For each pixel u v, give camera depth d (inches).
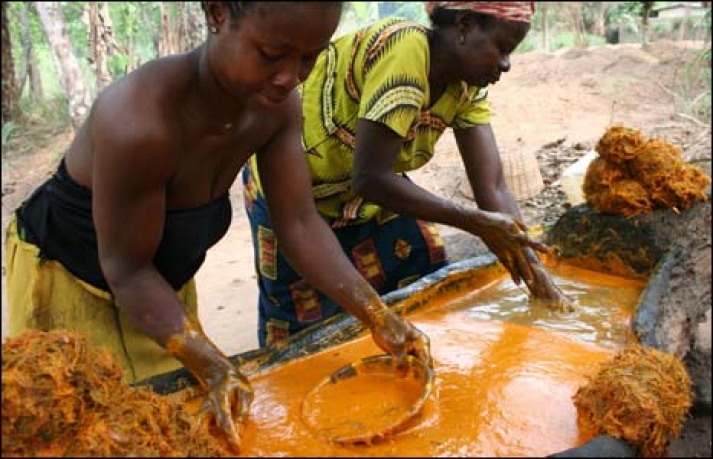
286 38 61.0
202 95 73.7
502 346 91.7
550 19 474.6
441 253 129.5
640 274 112.7
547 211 215.8
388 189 100.6
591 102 313.0
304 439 70.4
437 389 80.1
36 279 93.7
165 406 63.4
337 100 108.0
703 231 118.6
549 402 77.6
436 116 109.4
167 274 91.5
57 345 58.4
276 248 121.3
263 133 80.4
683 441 133.7
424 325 98.4
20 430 54.8
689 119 277.3
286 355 85.2
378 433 69.0
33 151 337.4
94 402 58.4
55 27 337.4
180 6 345.7
